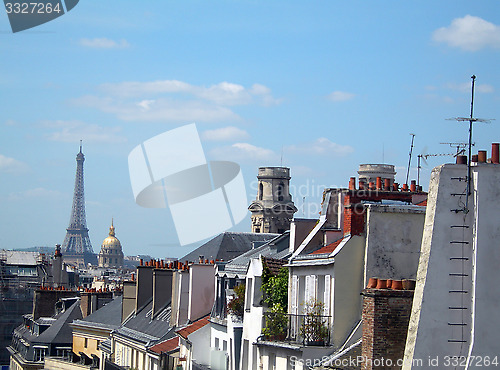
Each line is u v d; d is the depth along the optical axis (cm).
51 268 17188
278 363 4219
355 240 3850
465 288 2769
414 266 3794
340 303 3825
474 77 2842
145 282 8762
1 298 15500
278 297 4516
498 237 2773
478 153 2880
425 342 2745
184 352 6238
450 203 2792
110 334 9019
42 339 11006
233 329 5066
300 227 4744
